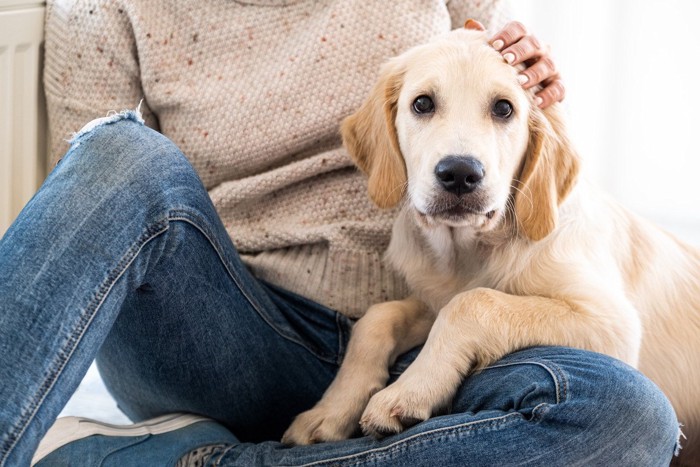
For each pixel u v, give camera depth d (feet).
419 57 5.15
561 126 5.18
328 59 5.57
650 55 10.32
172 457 4.69
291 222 5.61
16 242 4.19
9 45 5.69
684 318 5.60
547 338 4.70
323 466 4.36
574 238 5.18
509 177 4.96
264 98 5.61
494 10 5.99
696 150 10.43
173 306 4.76
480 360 4.68
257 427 5.47
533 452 4.13
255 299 5.16
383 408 4.47
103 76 5.80
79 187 4.35
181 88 5.72
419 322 5.43
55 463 4.44
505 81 4.95
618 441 4.11
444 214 4.74
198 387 5.14
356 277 5.55
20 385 3.92
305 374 5.41
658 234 5.82
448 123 4.85
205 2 5.79
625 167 10.66
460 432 4.18
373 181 5.33
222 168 5.78
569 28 10.36
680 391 5.56
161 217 4.49
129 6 5.73
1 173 5.85
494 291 4.88
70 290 4.13
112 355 5.26
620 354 4.79
